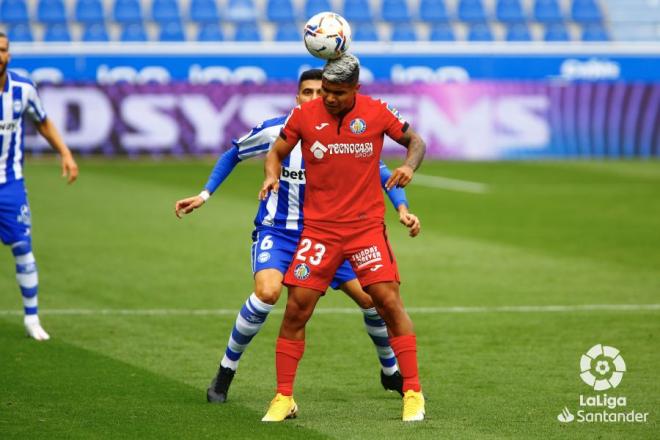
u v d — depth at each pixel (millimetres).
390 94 80750
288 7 96562
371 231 19703
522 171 75750
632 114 83750
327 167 19422
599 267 40188
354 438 18312
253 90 79000
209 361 25234
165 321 30172
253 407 20797
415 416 19672
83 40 91312
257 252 21188
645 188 67375
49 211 53969
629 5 100812
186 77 80500
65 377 23344
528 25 98500
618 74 86062
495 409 20719
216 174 21484
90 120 77250
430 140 81562
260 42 89875
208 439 18250
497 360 25516
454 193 64438
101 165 74938
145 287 35406
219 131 78875
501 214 55656
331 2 97312
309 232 19734
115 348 26578
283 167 20953
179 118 78375
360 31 95812
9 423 19281
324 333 28750
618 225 51938
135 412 20203
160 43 80688
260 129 21469
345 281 21406
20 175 27766
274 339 28016
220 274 38000
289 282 19688
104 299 33344
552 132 82938
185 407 20688
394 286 19703
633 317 31000
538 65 85062
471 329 29312
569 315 31297
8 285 35688
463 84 81750
